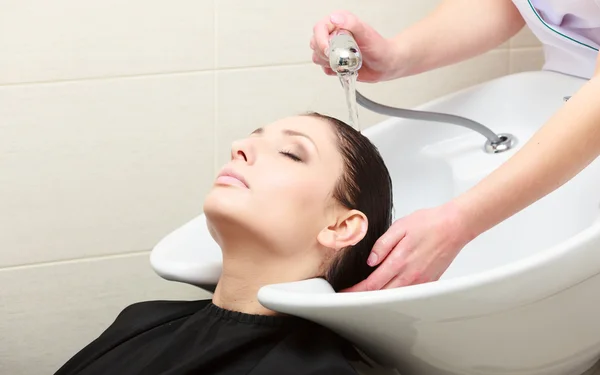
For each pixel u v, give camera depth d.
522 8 1.33
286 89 1.64
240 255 1.09
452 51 1.41
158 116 1.60
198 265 1.18
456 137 1.42
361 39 1.30
